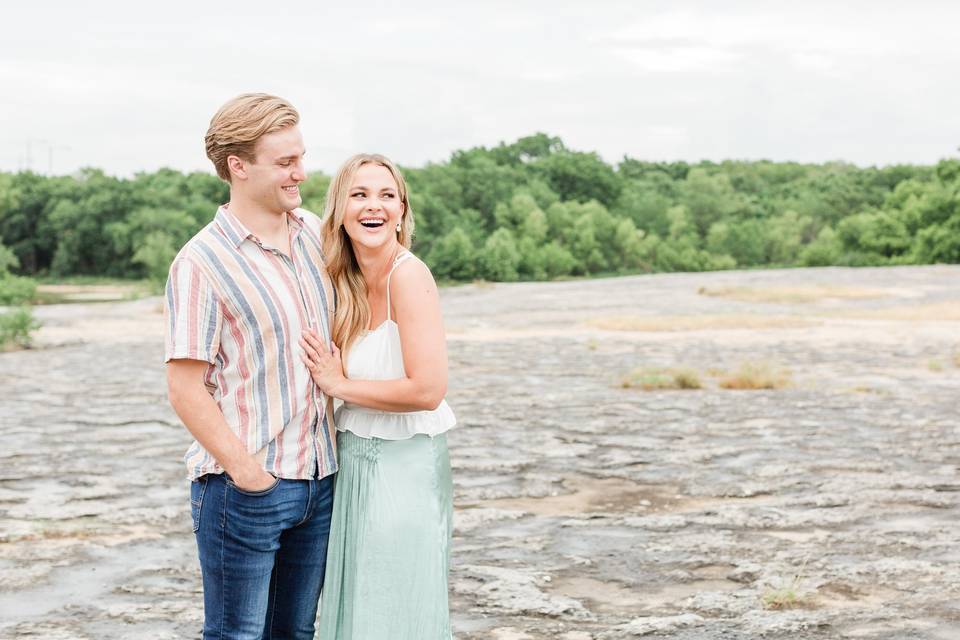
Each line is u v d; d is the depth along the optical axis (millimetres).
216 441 2834
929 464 8836
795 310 31594
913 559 5891
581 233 104312
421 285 3086
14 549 6418
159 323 31797
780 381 14742
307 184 92438
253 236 2932
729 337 23547
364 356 3117
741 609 5074
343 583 3156
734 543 6363
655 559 6051
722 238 110000
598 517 7172
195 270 2854
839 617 4898
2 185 98438
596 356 19625
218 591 2988
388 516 3088
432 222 92438
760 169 154000
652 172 136375
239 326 2896
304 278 3033
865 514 7070
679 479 8453
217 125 2902
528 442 10273
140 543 6582
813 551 6125
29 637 4789
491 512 7340
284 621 3184
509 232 96625
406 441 3125
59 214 94625
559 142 138125
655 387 14859
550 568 5895
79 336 26750
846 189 119625
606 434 10719
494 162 120625
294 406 2941
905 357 18812
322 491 3098
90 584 5688
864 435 10430
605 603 5250
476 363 18609
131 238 90312
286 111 2926
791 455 9375
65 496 7965
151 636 4805
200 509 2965
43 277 93562
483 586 5535
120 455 9766
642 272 105500
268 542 2947
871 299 35312
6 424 11719
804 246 109625
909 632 4637
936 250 81000
